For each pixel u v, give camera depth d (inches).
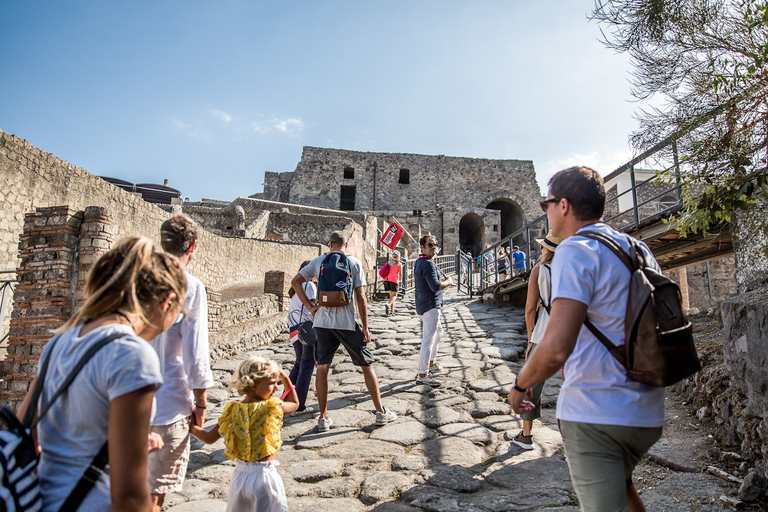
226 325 323.9
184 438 101.5
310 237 964.6
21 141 375.9
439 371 263.1
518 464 148.3
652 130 150.9
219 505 130.9
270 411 111.5
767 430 113.6
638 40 147.3
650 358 67.4
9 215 366.0
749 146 134.6
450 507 121.4
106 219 236.7
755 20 129.1
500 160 1738.4
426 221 1381.6
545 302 126.2
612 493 69.0
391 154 1701.5
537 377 70.4
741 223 163.3
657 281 70.7
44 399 59.6
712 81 135.5
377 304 528.4
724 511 107.0
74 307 225.9
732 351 131.6
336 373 276.7
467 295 592.4
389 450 164.7
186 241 106.2
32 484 53.9
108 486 58.5
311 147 1667.1
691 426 158.4
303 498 134.0
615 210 846.5
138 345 60.7
